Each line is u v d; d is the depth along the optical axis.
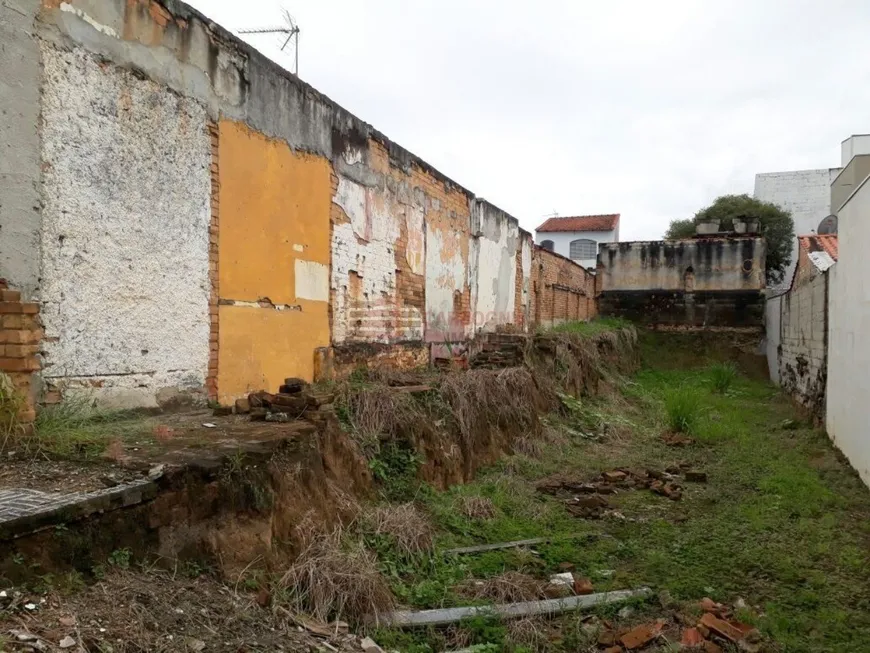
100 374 4.57
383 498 5.60
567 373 12.16
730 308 23.41
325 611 3.70
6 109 3.87
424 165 10.48
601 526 6.19
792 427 11.59
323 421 5.22
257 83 6.19
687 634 4.01
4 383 3.70
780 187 34.50
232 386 5.90
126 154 4.75
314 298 7.24
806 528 6.05
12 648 2.24
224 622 3.10
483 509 6.14
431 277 10.91
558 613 4.31
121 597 2.86
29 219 4.03
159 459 3.65
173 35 5.16
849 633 4.18
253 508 3.86
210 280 5.62
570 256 47.06
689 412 10.76
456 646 3.85
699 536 5.90
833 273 9.91
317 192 7.26
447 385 7.74
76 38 4.32
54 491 3.05
